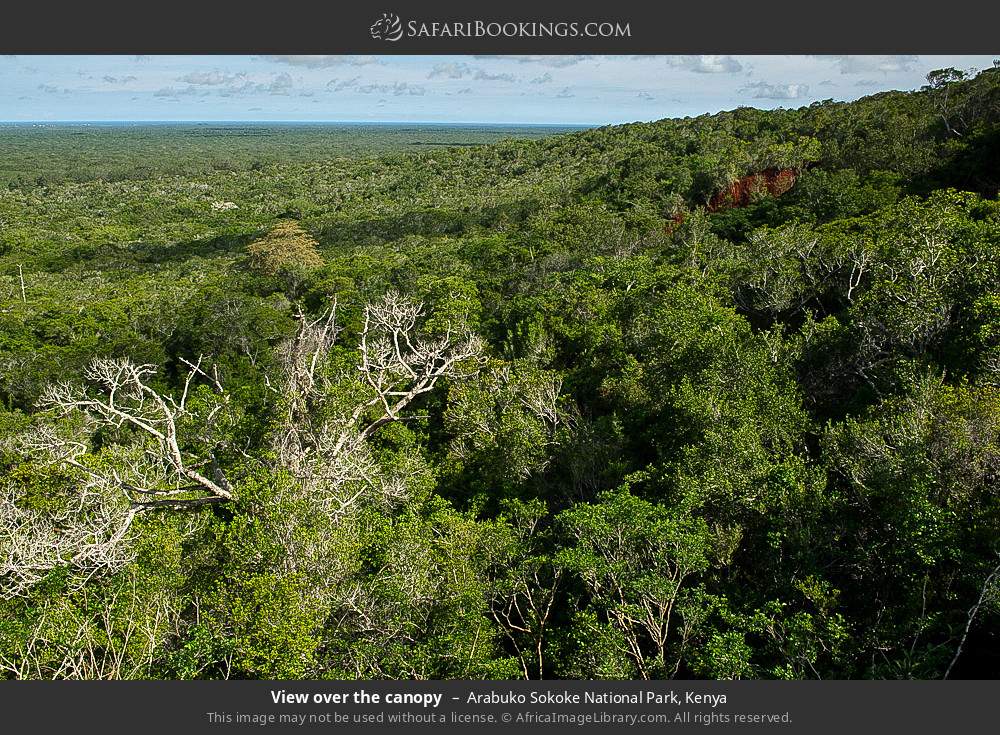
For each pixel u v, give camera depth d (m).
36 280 87.44
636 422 21.80
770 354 21.81
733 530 13.69
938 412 14.73
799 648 10.98
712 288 33.69
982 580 10.98
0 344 50.59
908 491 12.58
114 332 52.88
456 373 24.88
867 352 21.50
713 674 10.95
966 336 18.94
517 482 20.89
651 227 62.62
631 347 27.42
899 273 25.19
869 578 13.05
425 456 24.22
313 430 17.64
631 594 12.53
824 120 82.25
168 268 92.88
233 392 29.53
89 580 13.43
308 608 11.52
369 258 77.00
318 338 20.97
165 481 18.00
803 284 32.84
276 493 13.35
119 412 18.47
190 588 13.85
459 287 47.16
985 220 31.08
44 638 11.02
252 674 11.67
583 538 13.16
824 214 52.38
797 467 14.88
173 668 11.23
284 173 191.50
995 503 12.59
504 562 14.58
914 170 54.97
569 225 68.00
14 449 18.80
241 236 108.88
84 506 15.88
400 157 186.00
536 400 23.48
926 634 11.86
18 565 12.57
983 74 65.81
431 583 12.91
